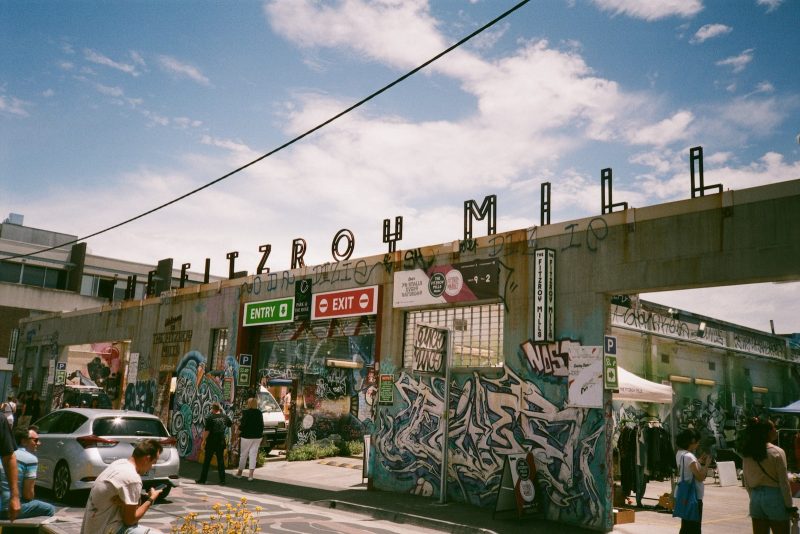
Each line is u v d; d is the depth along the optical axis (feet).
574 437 32.55
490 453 36.35
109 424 34.37
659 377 65.98
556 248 35.19
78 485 32.40
